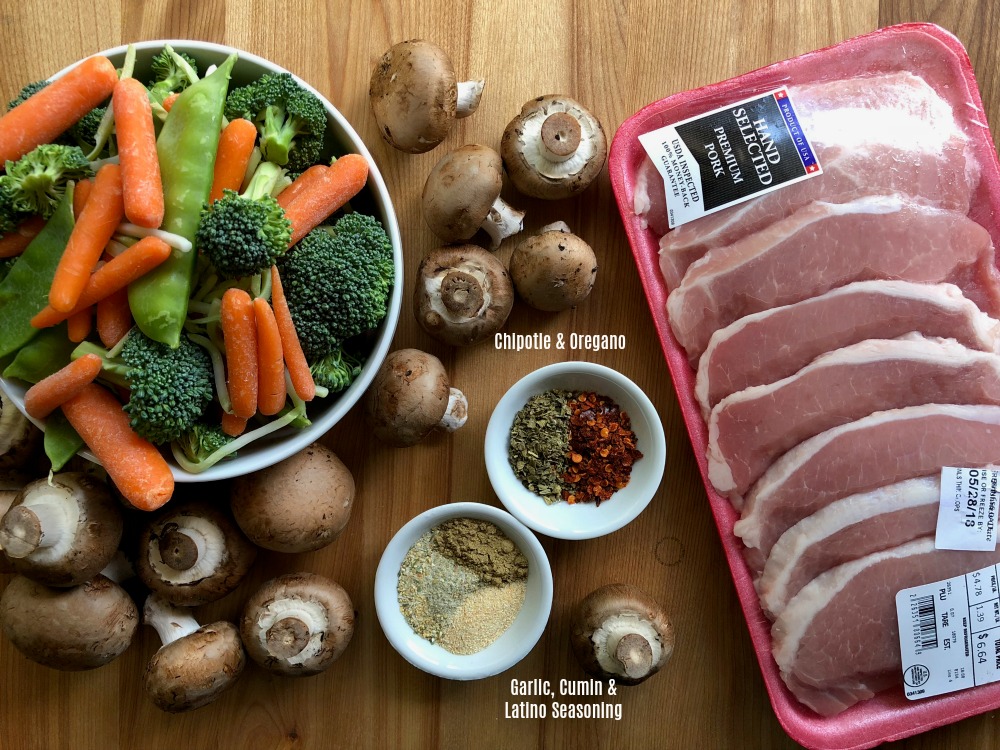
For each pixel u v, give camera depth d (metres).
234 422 0.26
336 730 0.33
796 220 0.31
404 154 0.33
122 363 0.25
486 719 0.33
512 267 0.32
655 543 0.34
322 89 0.33
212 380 0.26
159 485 0.25
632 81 0.34
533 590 0.32
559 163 0.31
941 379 0.30
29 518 0.26
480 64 0.33
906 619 0.30
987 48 0.34
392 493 0.33
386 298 0.28
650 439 0.31
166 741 0.33
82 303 0.24
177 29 0.32
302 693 0.33
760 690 0.34
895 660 0.31
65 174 0.24
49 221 0.24
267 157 0.26
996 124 0.34
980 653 0.31
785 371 0.31
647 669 0.30
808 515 0.31
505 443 0.33
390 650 0.33
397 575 0.32
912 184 0.31
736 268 0.31
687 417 0.32
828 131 0.31
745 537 0.31
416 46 0.29
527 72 0.33
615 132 0.34
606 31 0.34
